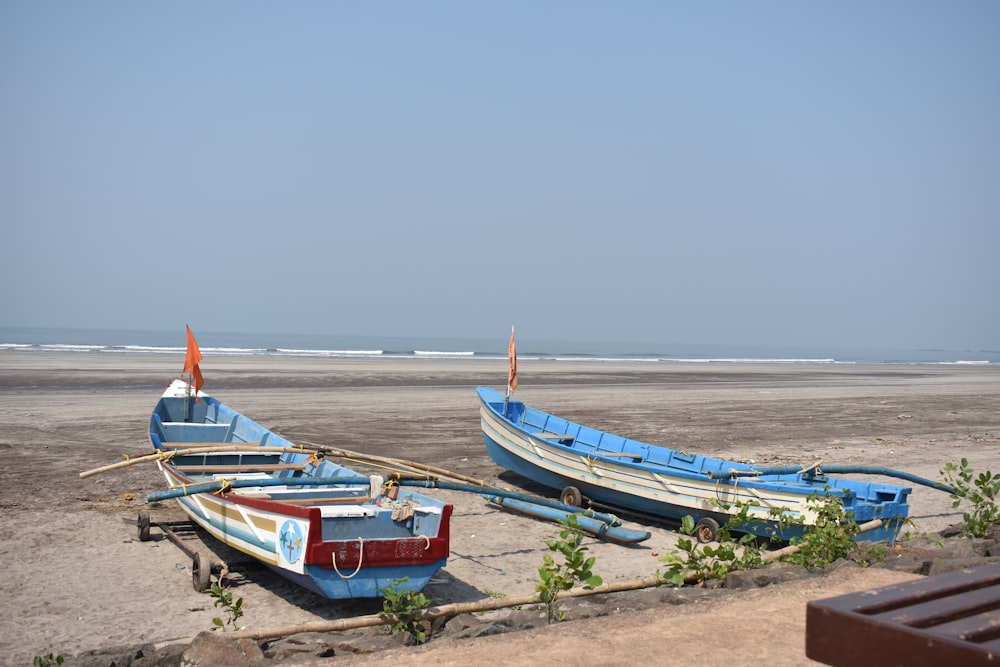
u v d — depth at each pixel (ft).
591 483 49.62
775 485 40.81
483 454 68.64
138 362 172.76
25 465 58.18
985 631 9.22
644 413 100.32
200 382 54.80
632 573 36.78
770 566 27.84
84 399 98.37
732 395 132.67
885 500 40.78
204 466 44.80
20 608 31.12
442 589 34.65
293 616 31.45
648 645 17.92
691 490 44.16
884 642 8.91
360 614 31.94
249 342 458.50
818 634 9.59
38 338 384.06
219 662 20.36
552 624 19.93
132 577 35.40
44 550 38.75
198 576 33.86
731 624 19.39
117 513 46.26
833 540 28.84
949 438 83.20
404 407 99.50
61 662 22.58
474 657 17.34
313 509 30.37
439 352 355.56
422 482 38.73
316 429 78.64
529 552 40.91
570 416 95.20
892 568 25.46
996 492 36.73
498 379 156.87
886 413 108.88
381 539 31.27
